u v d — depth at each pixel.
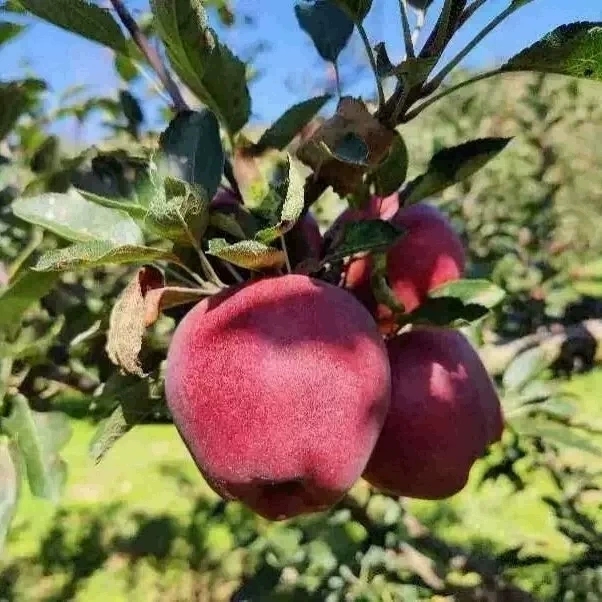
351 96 0.22
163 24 0.22
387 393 0.22
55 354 0.35
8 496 0.27
